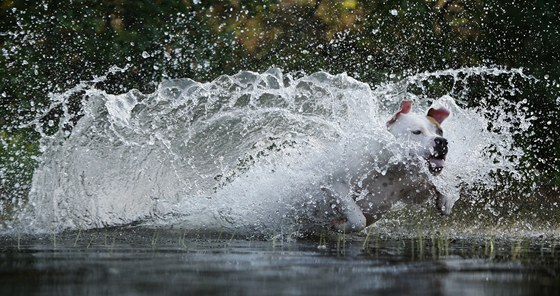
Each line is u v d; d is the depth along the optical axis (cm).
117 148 1127
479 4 1827
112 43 1655
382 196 967
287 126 1111
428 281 570
